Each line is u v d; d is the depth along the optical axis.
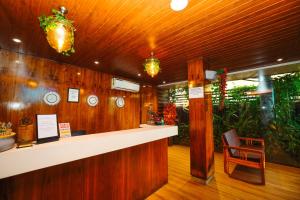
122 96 5.12
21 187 1.32
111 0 1.54
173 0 1.47
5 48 2.83
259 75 4.40
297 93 3.87
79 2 1.56
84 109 4.08
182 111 6.46
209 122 3.17
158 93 6.81
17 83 3.05
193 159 3.10
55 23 1.47
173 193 2.57
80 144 1.54
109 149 1.80
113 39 2.38
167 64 3.63
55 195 1.50
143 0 1.54
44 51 2.98
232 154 3.23
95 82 4.37
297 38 2.34
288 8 1.66
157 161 2.76
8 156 1.12
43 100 3.36
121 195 2.11
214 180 3.03
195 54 2.99
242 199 2.37
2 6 1.61
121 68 4.15
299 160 3.71
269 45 2.60
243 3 1.59
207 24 1.97
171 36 2.28
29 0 1.53
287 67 3.64
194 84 3.21
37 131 1.46
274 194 2.50
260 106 4.39
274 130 4.11
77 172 1.68
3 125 1.36
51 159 1.33
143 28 2.06
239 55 3.04
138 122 5.64
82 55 3.15
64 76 3.71
